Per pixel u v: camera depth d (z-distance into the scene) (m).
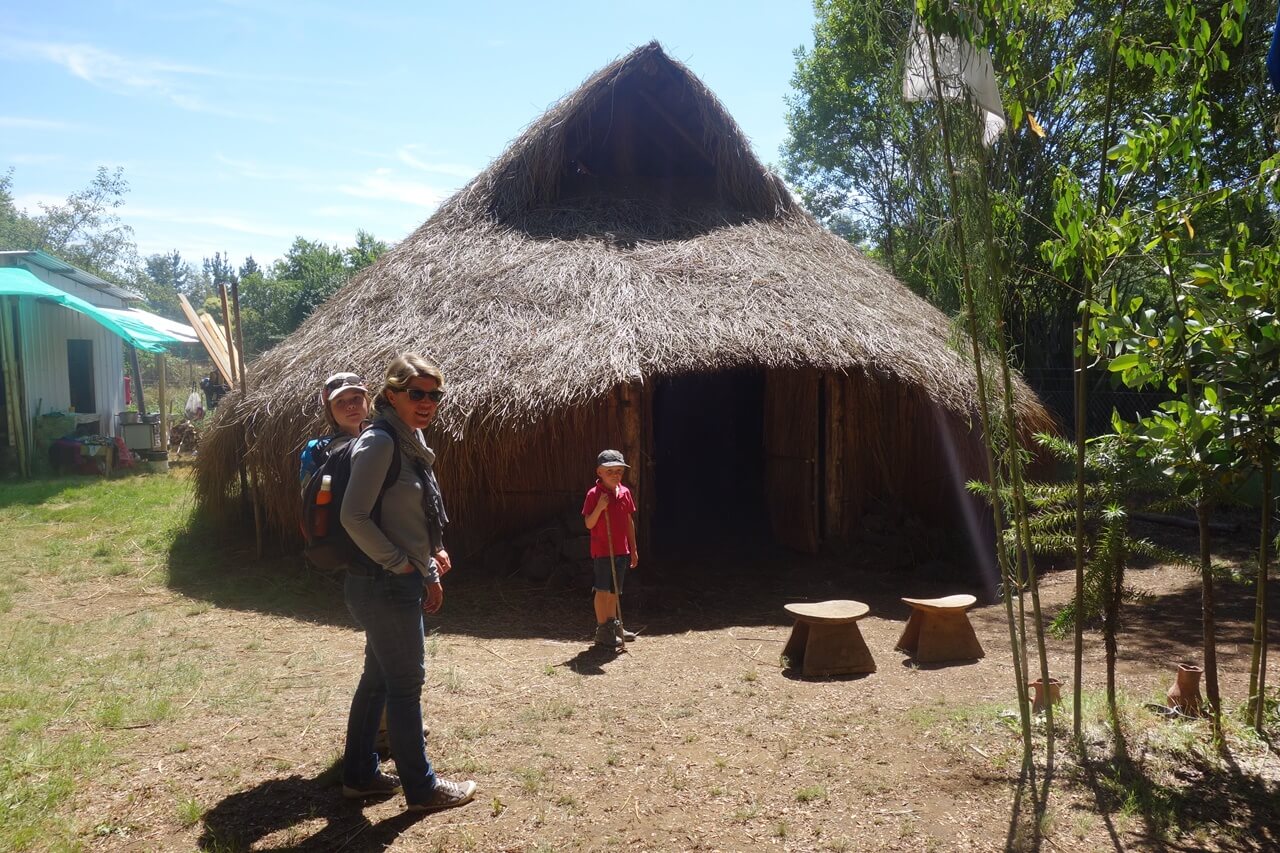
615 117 10.55
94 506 10.88
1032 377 14.30
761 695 4.86
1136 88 6.03
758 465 12.36
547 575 7.57
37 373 14.51
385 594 3.21
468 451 7.46
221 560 8.30
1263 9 4.07
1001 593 7.57
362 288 9.16
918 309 9.41
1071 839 3.18
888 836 3.22
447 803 3.44
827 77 18.83
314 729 4.30
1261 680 4.09
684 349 7.34
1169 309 4.05
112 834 3.24
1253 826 3.27
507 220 9.70
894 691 4.93
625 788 3.63
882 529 8.54
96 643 5.84
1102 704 4.45
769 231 9.81
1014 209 3.69
